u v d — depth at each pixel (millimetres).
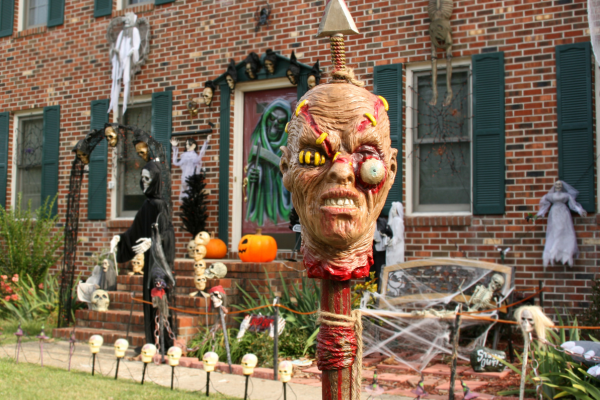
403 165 7727
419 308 6656
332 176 2025
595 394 4055
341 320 2238
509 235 7109
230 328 6719
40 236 9672
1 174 11070
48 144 10578
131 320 7055
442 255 7395
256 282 7301
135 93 9820
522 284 6996
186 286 7441
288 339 6090
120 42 9867
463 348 6141
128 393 4516
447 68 7500
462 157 7633
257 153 8852
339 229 2043
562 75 7000
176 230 9258
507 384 4965
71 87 10469
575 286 6734
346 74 2223
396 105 7832
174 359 4734
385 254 7461
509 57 7289
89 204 10031
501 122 7250
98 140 7578
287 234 8789
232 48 9094
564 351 4242
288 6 8711
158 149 6602
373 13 8070
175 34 9547
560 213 6742
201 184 8977
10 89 11070
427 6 7703
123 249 6465
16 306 8734
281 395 4621
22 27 11227
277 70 8688
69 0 10578
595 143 6914
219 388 4852
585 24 6945
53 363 5859
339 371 2244
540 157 7055
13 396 4285
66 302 7805
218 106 9094
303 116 2127
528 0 7223
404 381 5098
